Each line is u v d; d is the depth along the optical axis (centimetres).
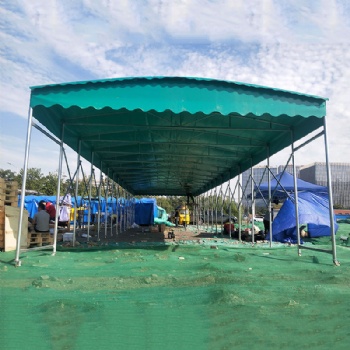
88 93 703
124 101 706
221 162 1523
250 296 405
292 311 351
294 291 430
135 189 2884
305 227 1417
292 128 938
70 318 330
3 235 823
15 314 338
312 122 841
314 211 1442
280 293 421
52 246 840
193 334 295
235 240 1473
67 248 936
